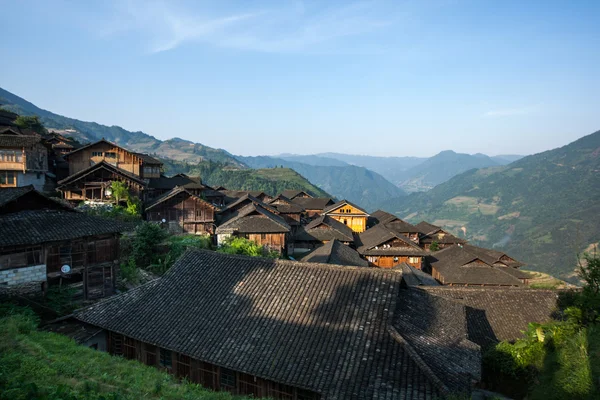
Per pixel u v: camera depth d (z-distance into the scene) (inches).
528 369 814.5
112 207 1791.3
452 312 830.5
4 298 888.9
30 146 1888.5
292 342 673.6
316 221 2662.4
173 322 776.3
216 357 674.2
